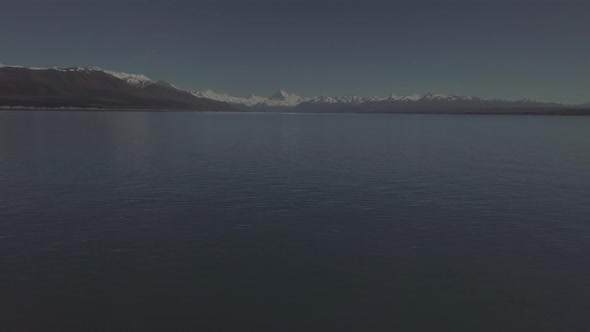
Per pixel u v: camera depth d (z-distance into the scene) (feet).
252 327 39.45
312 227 70.33
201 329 39.09
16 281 48.47
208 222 72.84
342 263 54.49
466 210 81.87
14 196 91.04
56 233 65.87
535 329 39.27
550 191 101.14
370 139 279.08
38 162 141.28
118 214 77.36
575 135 338.54
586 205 86.12
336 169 135.64
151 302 43.83
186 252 58.18
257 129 401.08
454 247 60.64
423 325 39.88
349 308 42.88
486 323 40.19
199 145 215.31
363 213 79.46
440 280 49.37
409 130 416.26
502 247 60.64
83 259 55.26
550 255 57.36
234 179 114.93
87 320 40.32
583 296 45.42
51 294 45.39
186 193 96.22
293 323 40.16
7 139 223.10
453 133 364.79
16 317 40.68
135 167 134.00
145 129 350.23
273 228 69.51
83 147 190.39
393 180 115.65
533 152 196.44
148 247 60.03
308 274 50.98
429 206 85.35
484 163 153.38
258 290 46.68
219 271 51.72
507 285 48.03
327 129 421.59
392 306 43.32
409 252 58.65
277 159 160.86
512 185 108.88
